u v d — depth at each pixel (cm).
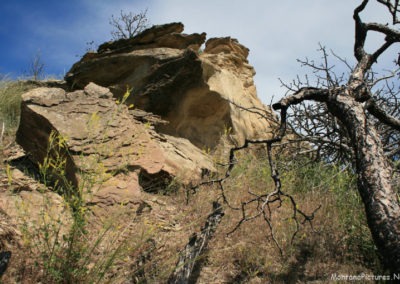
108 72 1062
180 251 489
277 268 513
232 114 1086
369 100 475
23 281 411
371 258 518
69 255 425
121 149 675
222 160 915
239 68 1323
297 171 802
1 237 456
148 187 703
